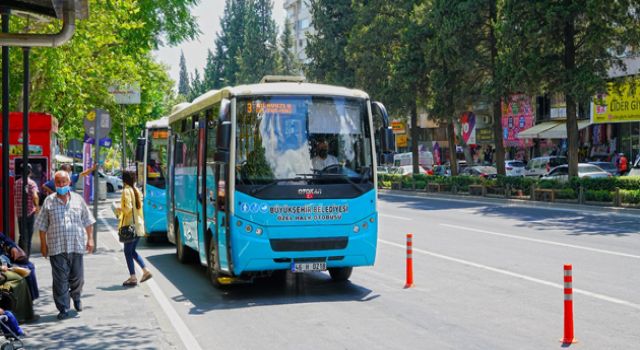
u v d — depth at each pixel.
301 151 11.55
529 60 32.50
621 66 32.47
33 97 27.94
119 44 28.70
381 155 12.07
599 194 28.84
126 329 9.16
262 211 11.29
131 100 34.97
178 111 16.73
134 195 12.77
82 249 10.12
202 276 14.30
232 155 11.34
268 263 11.35
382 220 25.81
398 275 13.59
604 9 30.09
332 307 10.69
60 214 9.97
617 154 43.50
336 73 60.84
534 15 32.00
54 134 21.61
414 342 8.41
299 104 11.66
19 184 16.56
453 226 22.78
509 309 10.16
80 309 10.30
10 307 9.46
